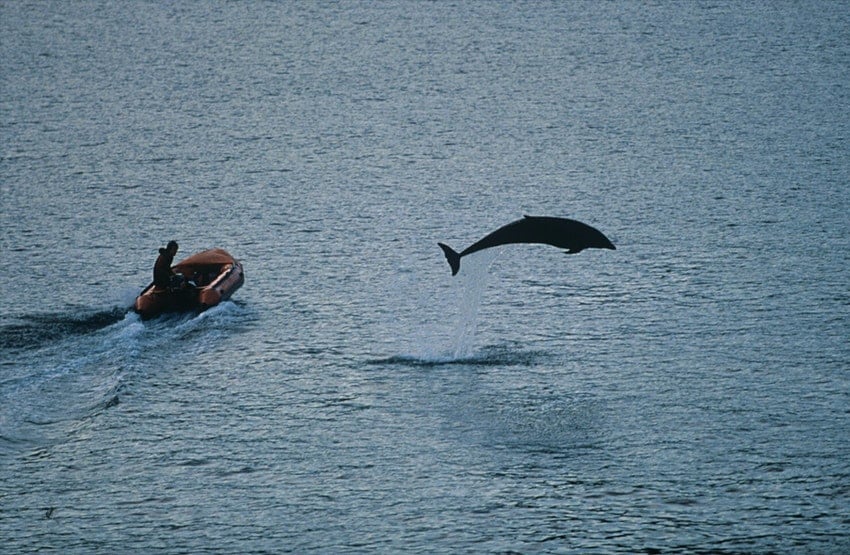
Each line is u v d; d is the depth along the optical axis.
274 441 70.69
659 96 193.25
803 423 70.69
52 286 100.56
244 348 85.50
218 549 58.50
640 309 92.19
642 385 77.44
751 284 96.88
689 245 109.06
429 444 69.88
